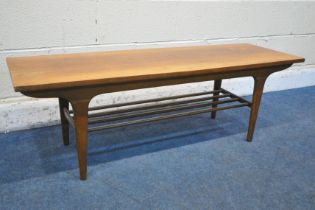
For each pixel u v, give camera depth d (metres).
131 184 1.51
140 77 1.33
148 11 2.11
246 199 1.44
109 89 1.35
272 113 2.45
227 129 2.14
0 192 1.41
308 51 3.02
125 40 2.13
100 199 1.40
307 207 1.42
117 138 1.95
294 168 1.71
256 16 2.58
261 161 1.77
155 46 2.26
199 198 1.43
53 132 1.98
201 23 2.36
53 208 1.33
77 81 1.22
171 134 2.03
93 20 1.96
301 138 2.07
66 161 1.68
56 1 1.81
